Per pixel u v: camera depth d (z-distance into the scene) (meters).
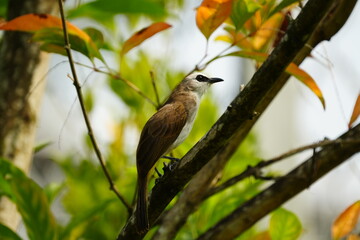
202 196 9.05
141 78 11.53
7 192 9.13
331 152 8.44
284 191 8.59
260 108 8.92
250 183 10.27
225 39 9.52
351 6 8.52
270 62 6.52
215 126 6.96
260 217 8.64
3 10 11.23
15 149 10.10
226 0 7.97
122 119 11.51
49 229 8.82
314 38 8.77
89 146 11.37
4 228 8.61
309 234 16.58
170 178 7.45
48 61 10.59
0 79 10.25
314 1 6.22
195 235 10.02
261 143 14.00
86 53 8.45
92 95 11.64
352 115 8.17
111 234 10.52
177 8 12.61
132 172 10.47
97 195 11.05
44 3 10.45
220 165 9.15
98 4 10.26
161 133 9.91
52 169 20.53
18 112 10.16
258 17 8.76
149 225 7.64
